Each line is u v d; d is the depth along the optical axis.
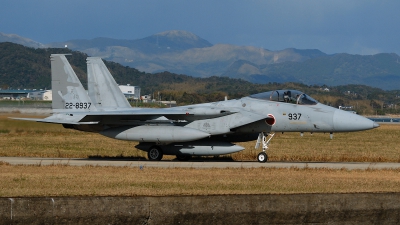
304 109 67.12
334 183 45.34
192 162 66.12
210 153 66.94
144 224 33.41
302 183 45.28
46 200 32.81
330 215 35.03
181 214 33.66
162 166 59.38
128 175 49.47
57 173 51.03
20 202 32.59
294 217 34.69
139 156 75.56
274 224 34.50
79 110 73.81
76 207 33.00
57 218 32.84
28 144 94.00
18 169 54.47
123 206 33.28
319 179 47.88
